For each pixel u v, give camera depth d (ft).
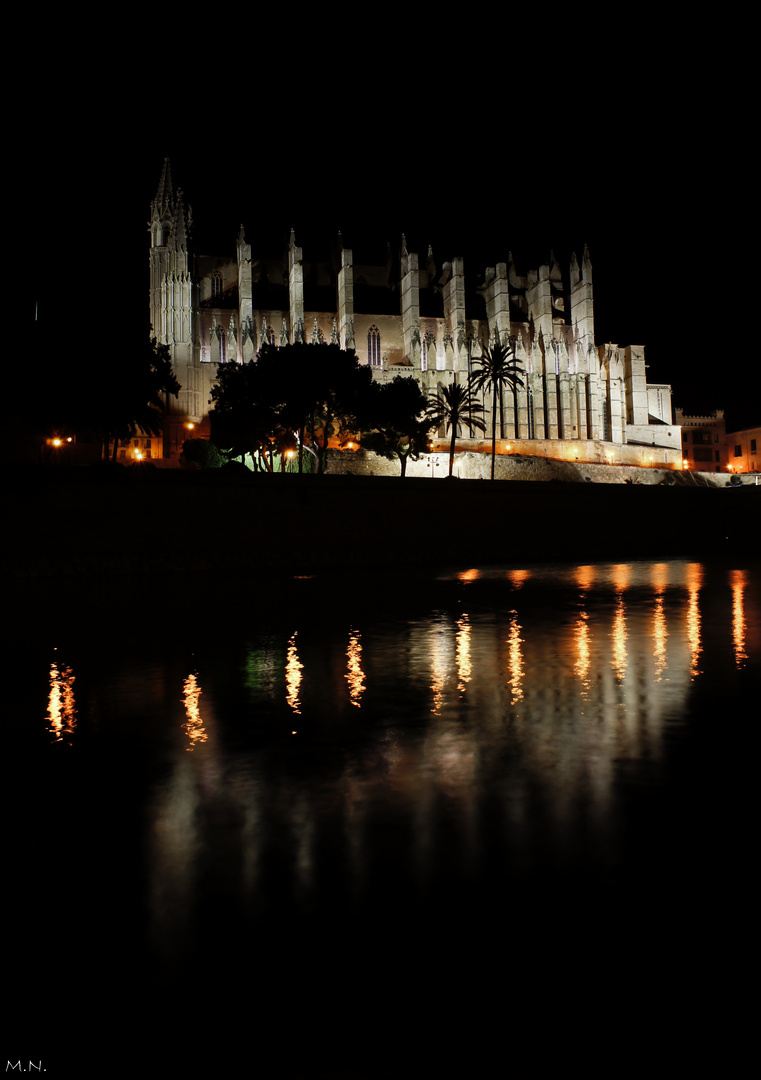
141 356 192.24
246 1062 15.64
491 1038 16.16
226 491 175.11
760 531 226.38
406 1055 15.80
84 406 177.37
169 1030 16.75
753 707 43.73
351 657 62.64
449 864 24.04
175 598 110.42
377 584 130.82
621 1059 15.48
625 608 92.48
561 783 31.37
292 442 262.26
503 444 339.98
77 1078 15.23
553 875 23.15
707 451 425.28
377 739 38.88
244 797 30.86
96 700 49.21
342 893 22.35
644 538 221.05
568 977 18.11
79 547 157.07
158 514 167.32
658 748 35.99
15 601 107.96
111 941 20.13
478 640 70.03
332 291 368.48
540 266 382.01
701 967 18.37
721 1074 14.97
